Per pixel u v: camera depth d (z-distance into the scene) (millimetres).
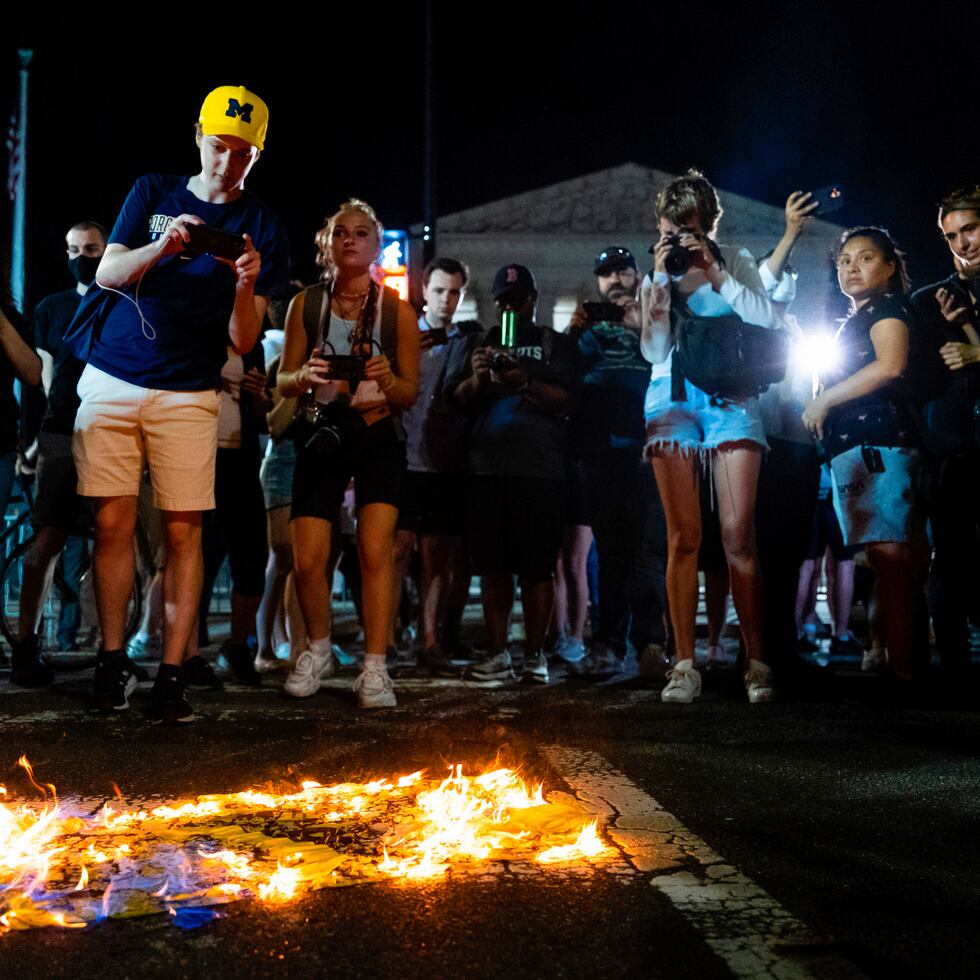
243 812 2830
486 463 5559
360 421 4762
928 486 4926
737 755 3633
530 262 35531
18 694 4926
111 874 2322
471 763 3471
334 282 4965
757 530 5656
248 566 5344
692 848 2570
